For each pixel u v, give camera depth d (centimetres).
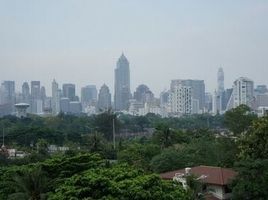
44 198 3847
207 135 10294
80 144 12850
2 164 8306
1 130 15362
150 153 8406
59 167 4247
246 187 5175
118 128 16512
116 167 3791
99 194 3111
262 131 5928
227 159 7125
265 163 5309
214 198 5341
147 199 3159
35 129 13912
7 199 4219
